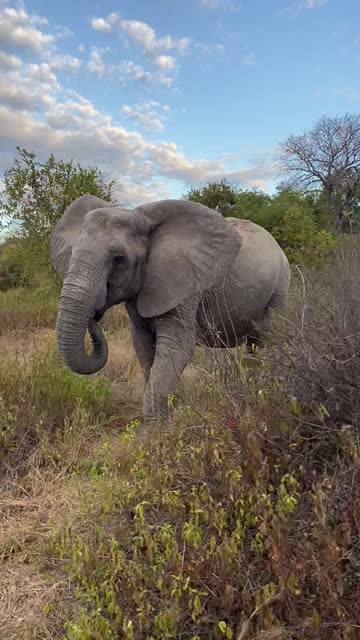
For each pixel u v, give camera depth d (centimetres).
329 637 206
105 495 297
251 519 240
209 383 348
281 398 294
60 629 252
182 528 258
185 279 441
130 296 446
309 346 300
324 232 1383
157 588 236
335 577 209
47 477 388
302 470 253
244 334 573
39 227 1165
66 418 449
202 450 279
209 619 219
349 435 252
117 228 421
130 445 354
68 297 388
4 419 425
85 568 249
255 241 589
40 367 512
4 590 280
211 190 2003
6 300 1136
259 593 211
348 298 327
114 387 595
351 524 232
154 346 512
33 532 327
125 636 221
